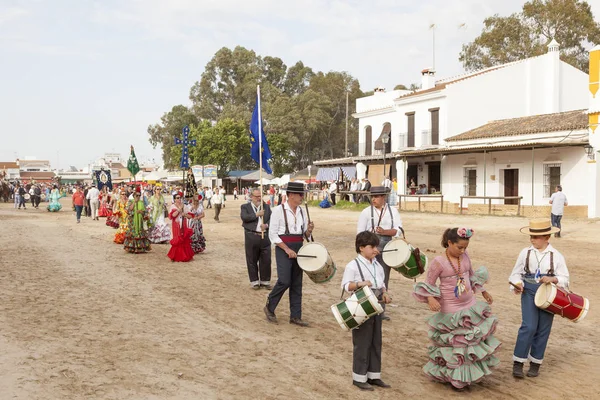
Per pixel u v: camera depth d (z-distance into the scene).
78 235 20.86
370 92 85.25
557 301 5.50
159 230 17.95
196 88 91.81
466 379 5.25
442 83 42.56
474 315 5.32
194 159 75.00
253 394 5.20
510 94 36.94
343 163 44.66
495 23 49.62
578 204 26.92
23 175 129.88
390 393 5.34
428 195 32.59
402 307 9.05
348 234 20.77
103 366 5.89
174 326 7.68
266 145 10.52
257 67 89.38
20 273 11.98
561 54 47.19
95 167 115.75
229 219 29.81
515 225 22.77
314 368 6.00
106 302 9.16
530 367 5.86
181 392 5.19
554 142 26.20
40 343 6.71
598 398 5.24
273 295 7.99
